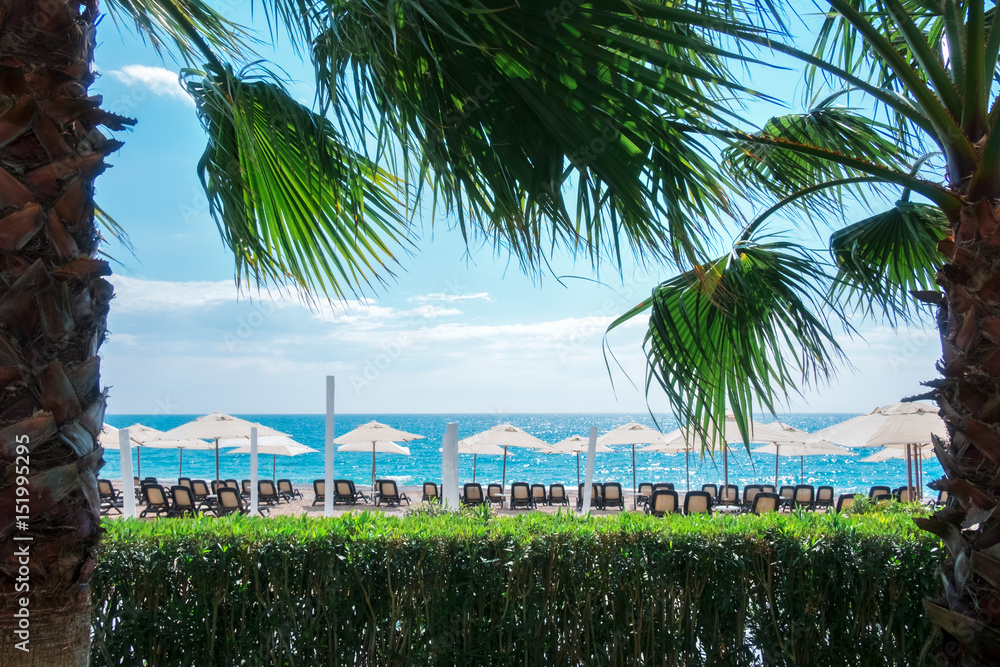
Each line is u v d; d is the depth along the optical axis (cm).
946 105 247
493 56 180
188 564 350
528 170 190
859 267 344
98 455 150
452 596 359
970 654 221
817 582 376
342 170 266
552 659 364
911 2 350
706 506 1286
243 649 349
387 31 181
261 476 3838
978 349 220
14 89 141
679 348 300
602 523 391
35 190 141
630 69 176
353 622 357
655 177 188
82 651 148
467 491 1614
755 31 187
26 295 139
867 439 1357
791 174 355
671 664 363
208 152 277
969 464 223
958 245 227
